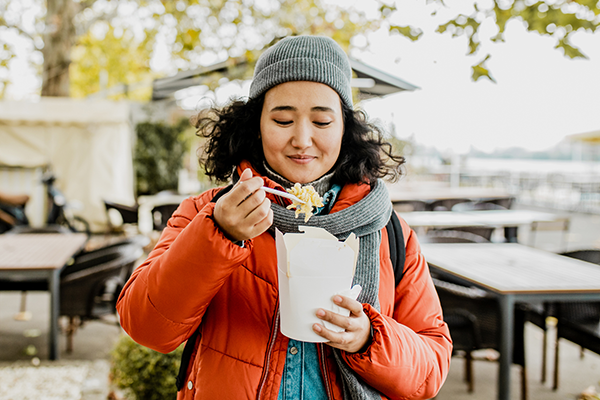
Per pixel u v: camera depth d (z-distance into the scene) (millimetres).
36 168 9102
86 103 8969
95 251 4133
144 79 13703
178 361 2422
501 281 2781
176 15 6062
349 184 1178
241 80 5547
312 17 5336
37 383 3178
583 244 9102
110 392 3031
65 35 10508
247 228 854
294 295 886
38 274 3379
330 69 1047
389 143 1354
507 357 2598
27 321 4555
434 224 5629
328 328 890
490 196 8766
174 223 1149
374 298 1048
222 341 1017
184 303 896
